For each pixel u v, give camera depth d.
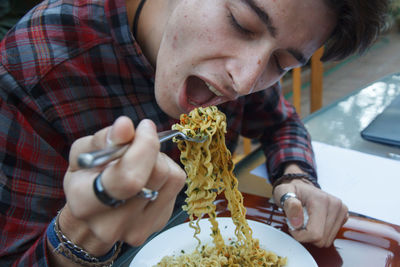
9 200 0.81
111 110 1.02
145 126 0.45
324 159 1.17
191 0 0.77
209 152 0.70
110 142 0.42
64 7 0.99
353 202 0.95
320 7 0.72
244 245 0.77
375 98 1.63
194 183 0.71
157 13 1.01
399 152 1.20
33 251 0.67
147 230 0.56
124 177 0.42
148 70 1.01
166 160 0.55
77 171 0.50
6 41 0.94
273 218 0.90
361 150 1.22
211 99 0.90
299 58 0.81
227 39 0.74
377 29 0.82
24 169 0.85
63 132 0.94
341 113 1.51
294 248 0.76
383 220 0.87
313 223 0.80
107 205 0.45
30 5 1.34
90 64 0.97
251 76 0.73
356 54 0.94
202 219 0.86
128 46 0.97
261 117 1.32
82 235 0.61
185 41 0.78
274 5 0.67
